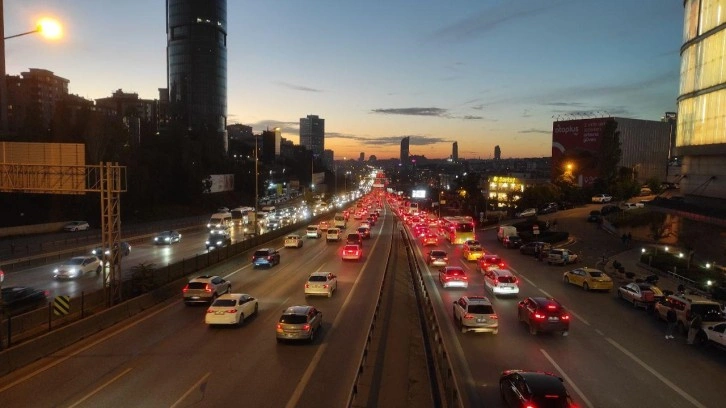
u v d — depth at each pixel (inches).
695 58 2053.4
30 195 2632.9
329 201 6008.9
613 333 938.1
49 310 847.1
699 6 2015.3
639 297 1148.5
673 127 5374.0
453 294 1284.4
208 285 1114.1
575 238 2556.6
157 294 1143.0
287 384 642.2
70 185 1055.0
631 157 5167.3
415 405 562.9
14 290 1014.4
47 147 1049.5
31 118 2970.0
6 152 1056.8
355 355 765.9
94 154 2910.9
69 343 818.8
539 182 5989.2
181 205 4133.9
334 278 1280.8
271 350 791.1
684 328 928.9
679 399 624.1
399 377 658.2
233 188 5201.8
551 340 877.8
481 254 1897.1
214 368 705.0
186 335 877.8
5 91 3341.5
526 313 941.2
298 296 1224.8
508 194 4485.7
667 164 5344.5
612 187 4121.6
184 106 7696.9
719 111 1855.3
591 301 1235.2
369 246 2365.9
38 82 6289.4
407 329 910.4
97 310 994.1
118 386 635.5
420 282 1254.9
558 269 1743.4
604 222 2910.9
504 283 1245.7
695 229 2132.1
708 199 1950.1
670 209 1979.6
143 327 933.8
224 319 918.4
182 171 4222.4
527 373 550.6
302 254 2047.2
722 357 803.4
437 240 2432.3
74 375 676.1
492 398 610.9
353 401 546.9
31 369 699.4
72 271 1405.0
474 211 4269.2
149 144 4271.7
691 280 1454.2
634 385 669.3
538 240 2402.8
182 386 634.8
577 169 4845.0
